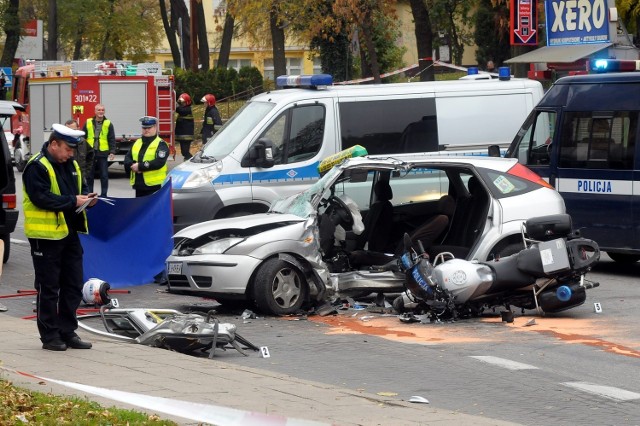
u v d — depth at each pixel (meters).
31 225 26.64
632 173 41.38
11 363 25.34
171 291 34.47
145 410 20.00
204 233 34.34
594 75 43.03
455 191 37.06
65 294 27.33
